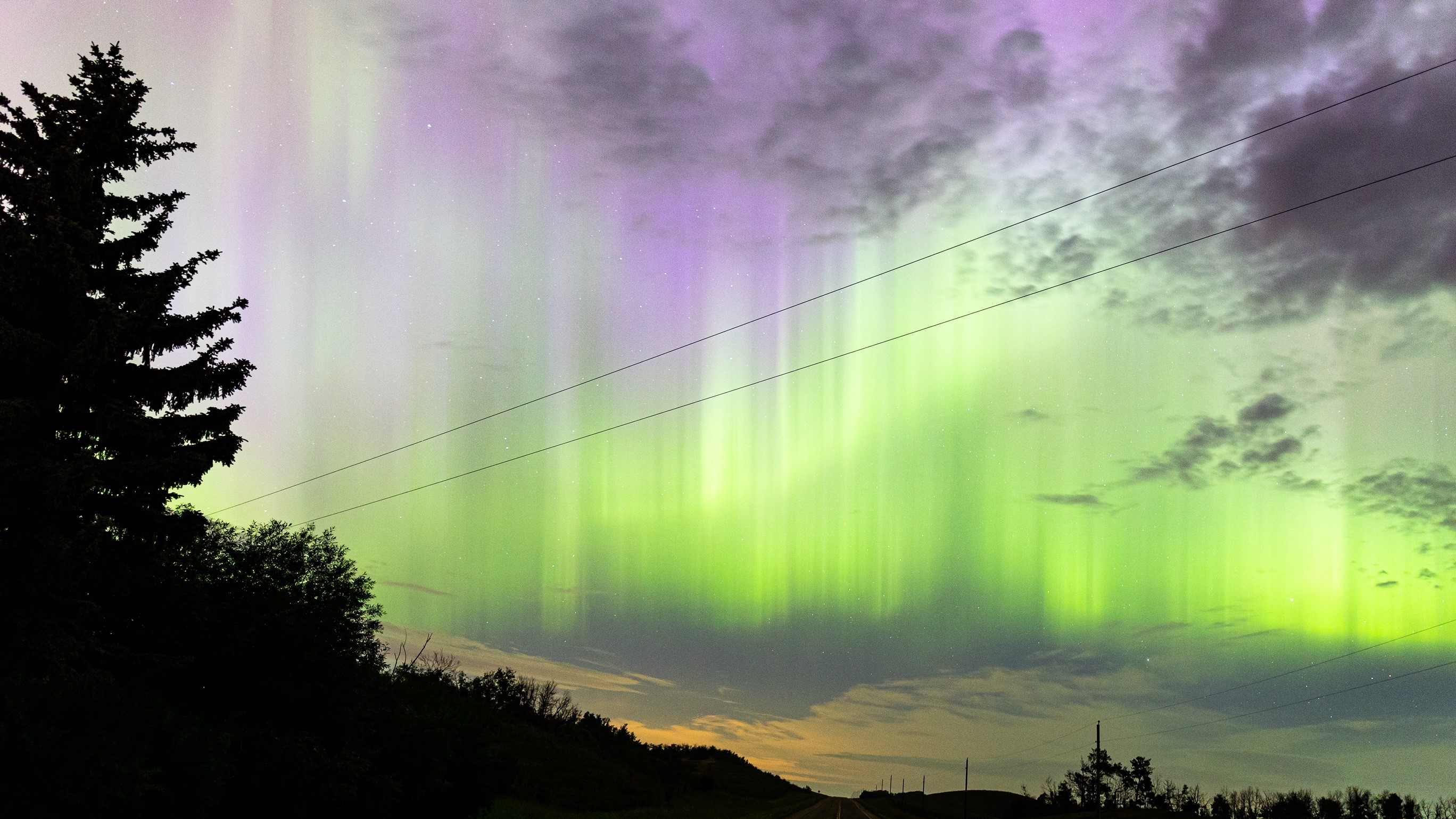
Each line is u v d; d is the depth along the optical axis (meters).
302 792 21.19
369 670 26.98
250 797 20.98
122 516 20.81
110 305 19.77
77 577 18.84
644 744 133.50
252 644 22.59
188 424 21.78
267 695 22.58
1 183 19.72
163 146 23.45
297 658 23.38
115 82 22.81
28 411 18.25
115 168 22.91
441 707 31.97
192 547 23.41
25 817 13.23
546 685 106.94
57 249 18.95
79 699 15.42
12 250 18.94
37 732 13.73
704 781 124.19
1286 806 123.50
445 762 29.78
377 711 27.08
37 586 18.34
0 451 18.38
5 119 21.48
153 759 15.90
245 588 24.19
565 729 104.38
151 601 21.83
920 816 152.00
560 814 55.06
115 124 22.20
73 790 13.82
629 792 81.94
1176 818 102.75
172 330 21.50
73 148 20.73
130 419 19.89
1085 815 105.88
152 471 20.22
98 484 19.28
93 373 19.59
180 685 22.17
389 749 27.45
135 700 17.03
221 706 22.34
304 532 26.97
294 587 25.53
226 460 21.83
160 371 21.64
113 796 14.13
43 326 19.83
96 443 20.58
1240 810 132.00
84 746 14.29
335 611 25.02
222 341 22.28
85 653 19.41
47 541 17.98
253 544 25.86
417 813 30.20
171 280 21.09
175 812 16.09
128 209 22.55
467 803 31.91
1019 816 142.12
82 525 19.42
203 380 21.67
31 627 18.23
